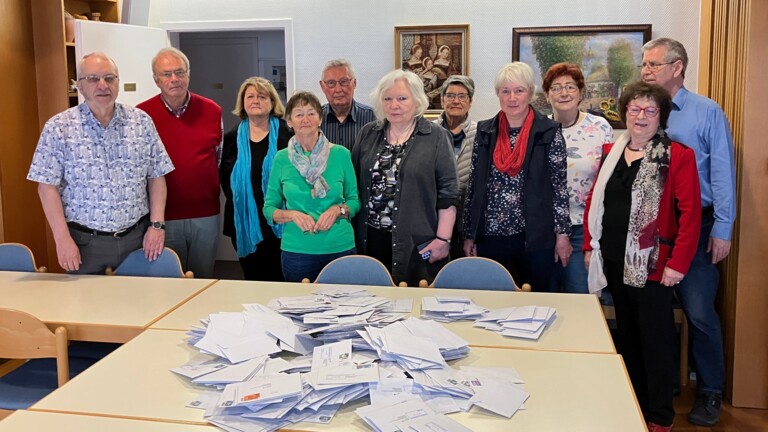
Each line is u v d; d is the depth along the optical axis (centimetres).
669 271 284
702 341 340
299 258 324
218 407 179
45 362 285
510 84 310
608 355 216
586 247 315
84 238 320
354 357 209
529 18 493
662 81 323
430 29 501
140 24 529
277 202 335
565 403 182
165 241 377
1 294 288
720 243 321
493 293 285
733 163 322
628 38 480
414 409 175
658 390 298
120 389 193
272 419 174
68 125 310
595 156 335
